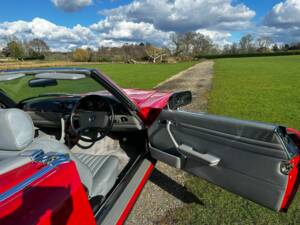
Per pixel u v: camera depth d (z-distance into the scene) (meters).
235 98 7.98
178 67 28.78
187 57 53.44
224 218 2.50
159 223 2.47
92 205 1.92
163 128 2.46
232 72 18.30
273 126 1.59
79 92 2.92
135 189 2.26
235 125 1.79
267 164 1.67
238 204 2.70
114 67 31.89
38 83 2.67
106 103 2.91
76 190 1.38
